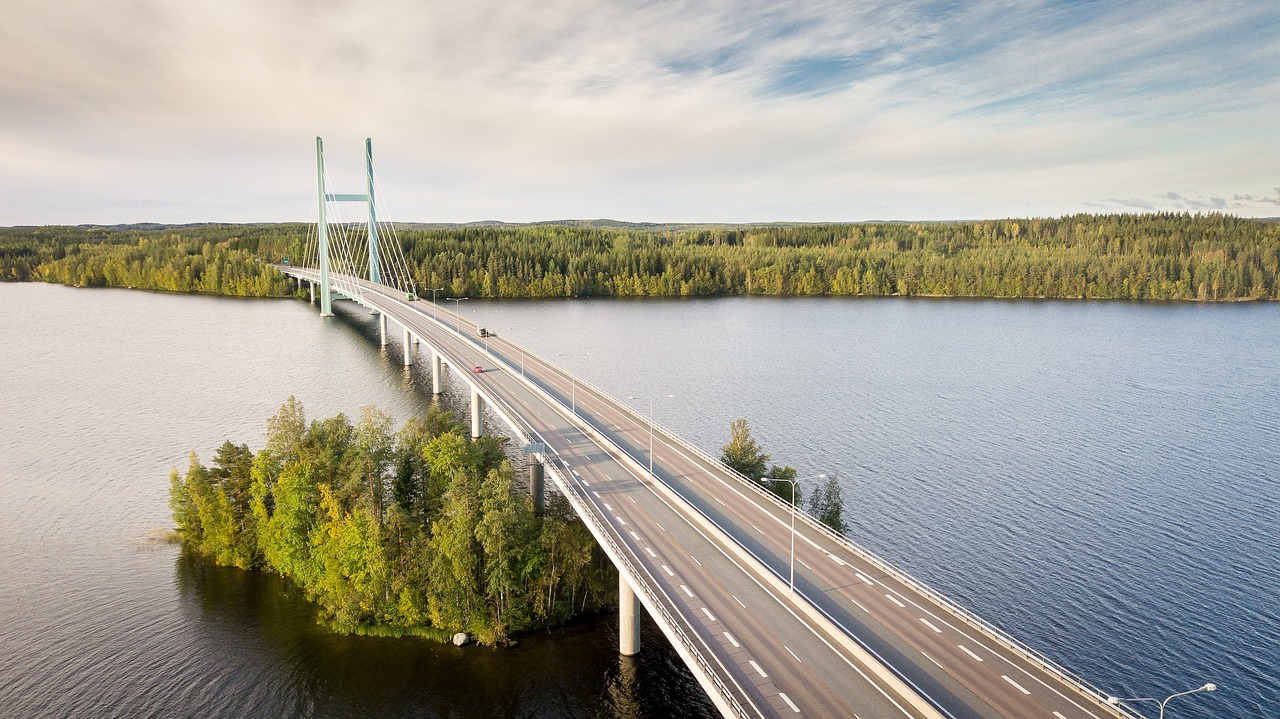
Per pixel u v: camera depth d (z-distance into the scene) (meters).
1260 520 97.00
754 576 63.66
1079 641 72.19
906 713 46.19
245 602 79.12
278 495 81.25
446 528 72.06
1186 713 63.47
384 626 74.12
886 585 62.06
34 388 160.62
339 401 153.12
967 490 106.38
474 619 71.62
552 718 62.53
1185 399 157.38
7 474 111.81
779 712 46.28
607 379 172.38
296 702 64.50
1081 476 112.00
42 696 64.88
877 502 101.81
